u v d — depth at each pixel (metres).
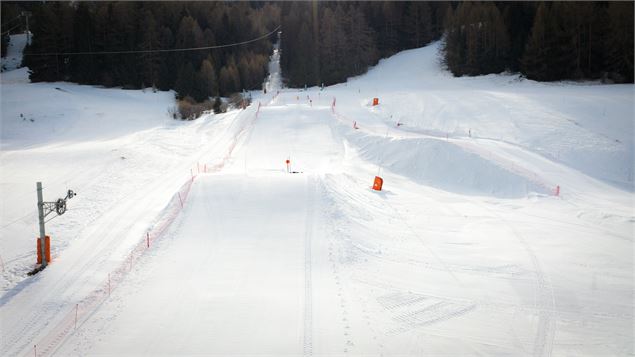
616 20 57.72
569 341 11.76
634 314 12.97
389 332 12.03
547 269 15.78
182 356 11.05
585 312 13.08
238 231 18.20
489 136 34.25
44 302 13.64
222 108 50.53
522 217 21.22
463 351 11.32
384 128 36.38
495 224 20.31
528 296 13.98
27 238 18.30
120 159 29.75
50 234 18.64
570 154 30.88
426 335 11.94
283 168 28.52
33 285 14.66
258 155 31.64
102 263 16.17
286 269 15.29
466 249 17.56
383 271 15.49
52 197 22.84
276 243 17.20
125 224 19.84
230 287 14.12
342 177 25.19
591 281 14.90
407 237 18.66
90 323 12.47
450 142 29.11
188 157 32.00
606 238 18.47
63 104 52.44
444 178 27.14
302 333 11.88
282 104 50.31
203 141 36.41
